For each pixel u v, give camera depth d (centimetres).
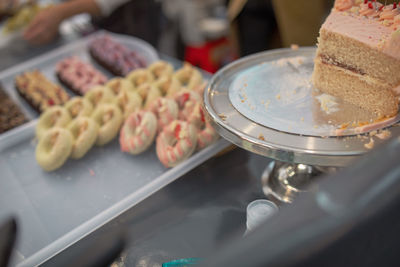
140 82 153
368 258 36
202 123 119
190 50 282
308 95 98
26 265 88
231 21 190
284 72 108
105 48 182
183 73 151
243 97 98
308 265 33
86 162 122
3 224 63
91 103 144
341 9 100
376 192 34
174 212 98
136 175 115
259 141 81
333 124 87
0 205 109
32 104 154
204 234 92
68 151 120
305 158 78
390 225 35
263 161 110
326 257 34
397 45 82
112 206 100
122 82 149
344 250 34
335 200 34
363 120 88
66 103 142
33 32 195
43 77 169
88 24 217
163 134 117
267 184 102
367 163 35
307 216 34
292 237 33
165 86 145
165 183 105
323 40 96
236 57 201
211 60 278
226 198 100
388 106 88
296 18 164
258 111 92
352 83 93
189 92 128
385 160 35
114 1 211
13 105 156
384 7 98
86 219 102
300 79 105
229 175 106
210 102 97
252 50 190
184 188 104
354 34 90
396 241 36
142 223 96
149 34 239
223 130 88
